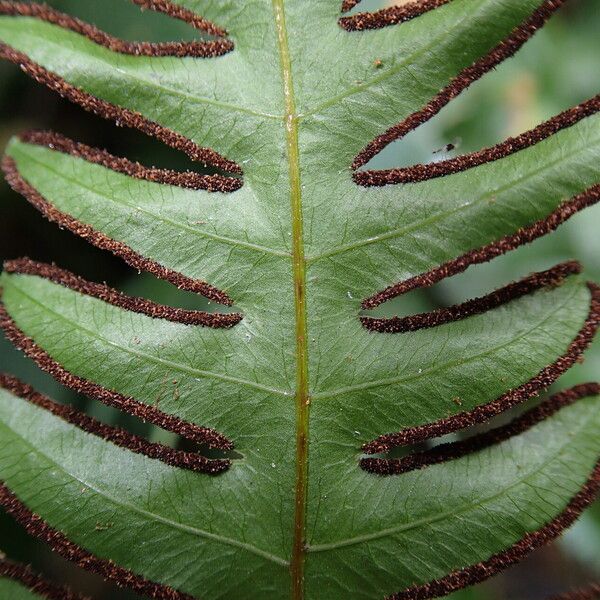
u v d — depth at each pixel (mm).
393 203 116
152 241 117
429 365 116
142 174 117
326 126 117
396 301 142
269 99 117
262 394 117
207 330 117
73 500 116
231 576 117
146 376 116
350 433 117
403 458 117
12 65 146
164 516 116
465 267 116
